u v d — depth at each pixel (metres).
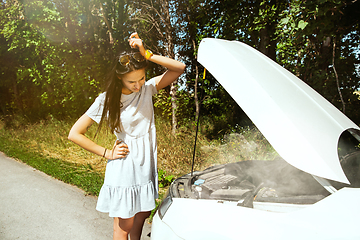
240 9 5.89
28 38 8.30
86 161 5.42
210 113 8.60
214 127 7.16
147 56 1.56
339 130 1.33
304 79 6.14
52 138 7.30
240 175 2.23
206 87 7.83
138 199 1.63
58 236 2.70
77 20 8.78
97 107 1.57
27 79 10.77
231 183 2.02
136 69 1.43
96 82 8.24
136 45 1.53
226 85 1.47
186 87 7.57
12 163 5.54
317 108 1.46
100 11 8.60
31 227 2.88
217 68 1.56
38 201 3.58
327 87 5.71
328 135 1.27
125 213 1.56
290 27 4.47
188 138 5.80
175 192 1.80
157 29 6.66
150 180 1.69
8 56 10.36
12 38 9.17
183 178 2.12
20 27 8.58
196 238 1.29
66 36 8.38
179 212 1.50
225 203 1.57
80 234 2.73
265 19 5.59
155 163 1.77
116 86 1.50
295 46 6.49
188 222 1.40
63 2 8.47
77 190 4.00
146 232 2.69
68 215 3.17
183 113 6.84
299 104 1.40
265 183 1.92
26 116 10.13
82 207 3.39
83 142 1.57
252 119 1.30
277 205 1.44
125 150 1.59
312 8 3.93
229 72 1.50
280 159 2.39
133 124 1.61
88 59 8.31
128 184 1.58
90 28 8.84
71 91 8.64
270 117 1.27
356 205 1.08
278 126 1.23
